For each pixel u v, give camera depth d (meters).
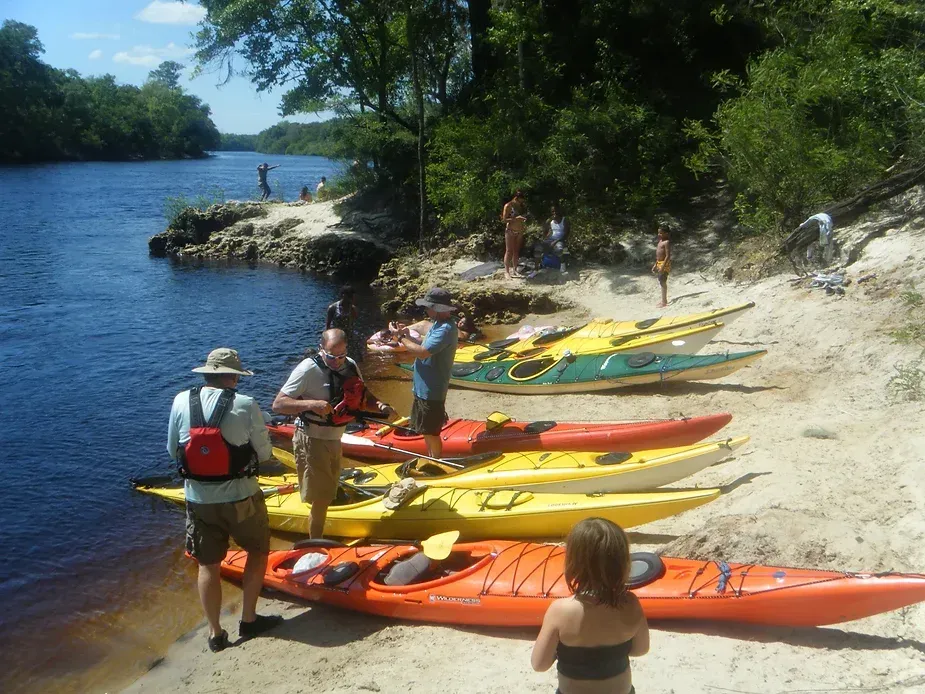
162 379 12.68
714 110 20.53
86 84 108.62
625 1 20.95
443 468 7.78
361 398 6.28
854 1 15.22
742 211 16.25
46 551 7.33
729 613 4.66
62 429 10.47
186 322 16.64
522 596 5.21
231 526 5.39
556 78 21.39
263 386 12.23
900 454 6.38
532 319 15.59
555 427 8.61
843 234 13.44
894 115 14.66
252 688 5.02
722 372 9.73
